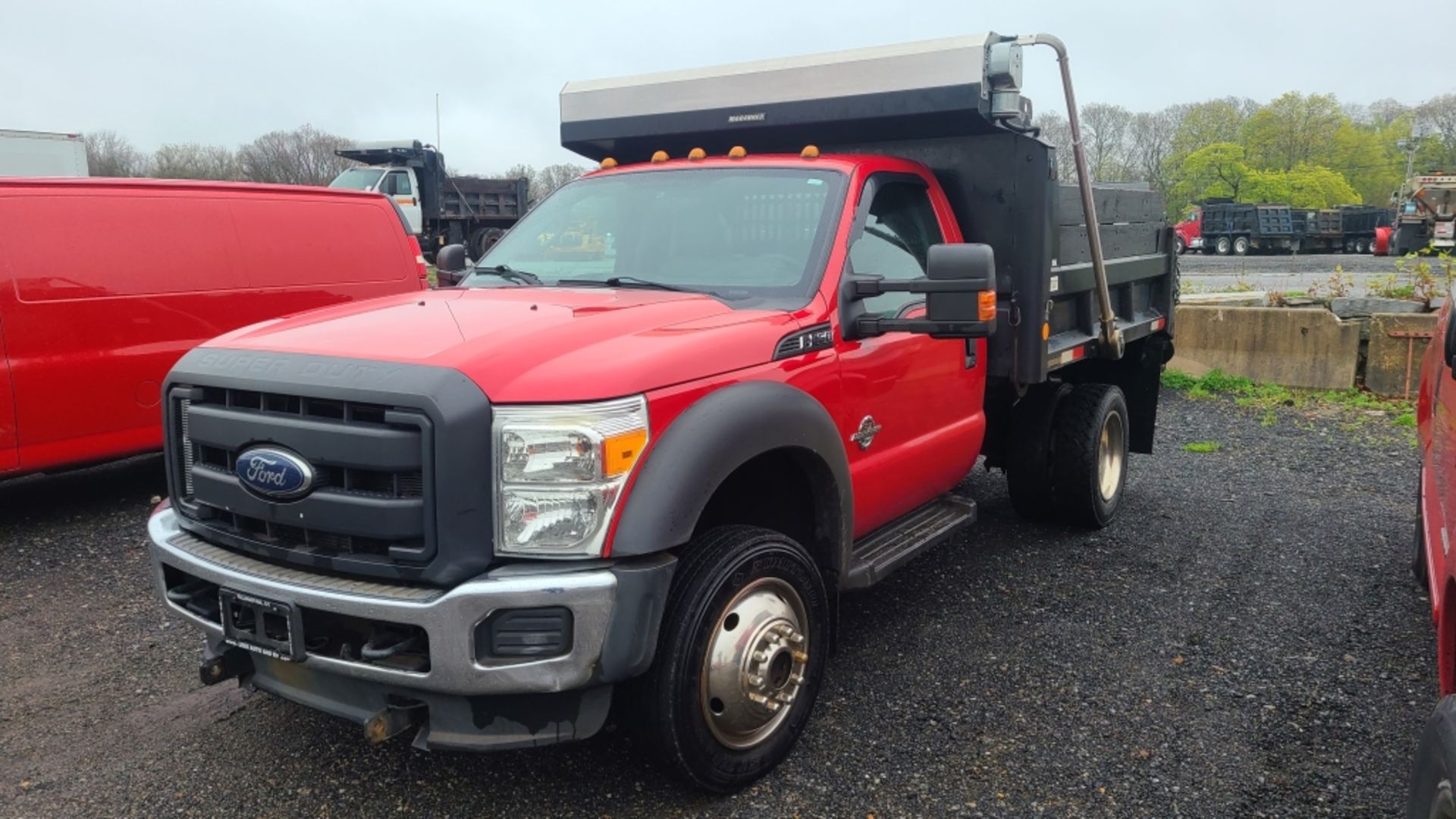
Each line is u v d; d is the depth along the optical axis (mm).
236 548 3117
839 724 3750
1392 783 3334
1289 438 8672
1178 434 8930
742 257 4004
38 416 6238
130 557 5781
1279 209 45781
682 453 2916
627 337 3137
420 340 3041
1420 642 4453
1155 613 4816
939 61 4508
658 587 2869
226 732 3746
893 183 4445
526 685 2730
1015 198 4789
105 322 6500
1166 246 7043
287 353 3068
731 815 3174
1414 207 40344
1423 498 4332
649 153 5641
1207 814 3166
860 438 3943
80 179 6523
